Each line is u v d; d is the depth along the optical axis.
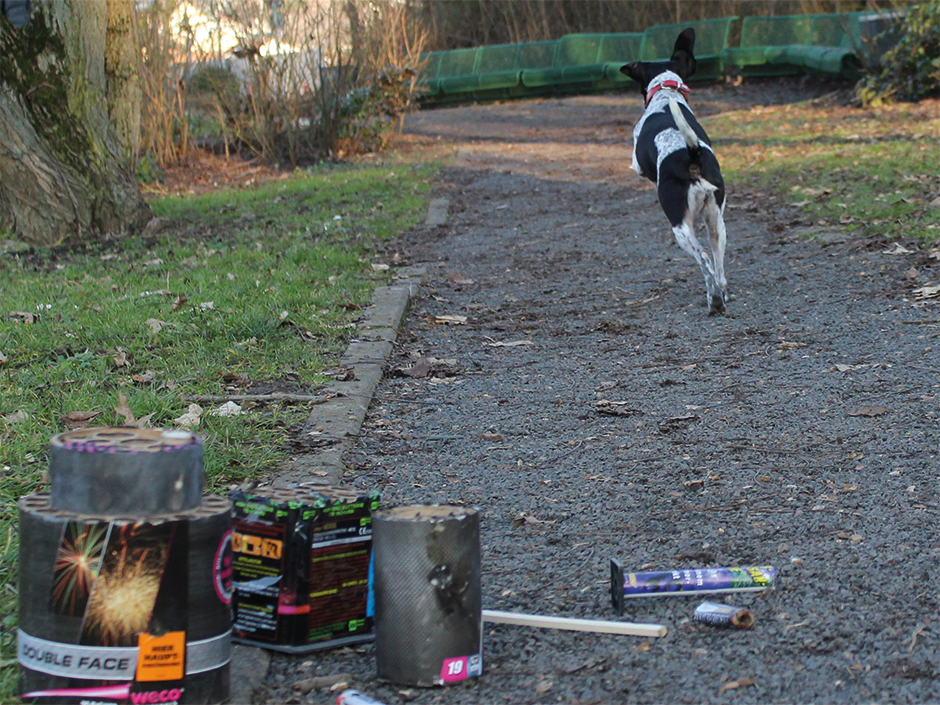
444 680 2.40
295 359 5.39
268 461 3.93
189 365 5.20
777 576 2.95
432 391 5.10
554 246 8.85
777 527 3.32
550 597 2.91
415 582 2.37
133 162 12.87
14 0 9.95
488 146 17.02
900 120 15.38
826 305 6.28
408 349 5.92
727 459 3.97
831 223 8.48
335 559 2.58
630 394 4.92
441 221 10.12
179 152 16.95
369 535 2.63
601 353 5.69
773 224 8.80
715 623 2.68
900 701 2.31
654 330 6.09
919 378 4.78
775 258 7.66
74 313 6.36
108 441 2.21
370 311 6.47
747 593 2.85
